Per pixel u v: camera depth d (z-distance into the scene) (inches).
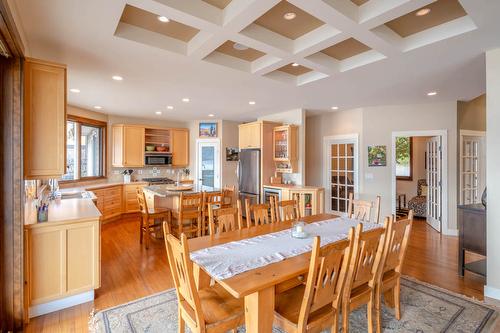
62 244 98.3
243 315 67.7
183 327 73.8
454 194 197.2
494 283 107.5
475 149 214.2
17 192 86.7
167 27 101.5
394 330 87.2
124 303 103.3
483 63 121.6
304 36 108.2
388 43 101.3
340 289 69.2
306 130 270.7
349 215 137.9
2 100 84.3
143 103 204.5
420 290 113.3
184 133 293.1
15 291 86.5
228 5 86.0
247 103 204.5
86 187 210.2
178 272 70.9
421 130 205.6
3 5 60.0
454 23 95.2
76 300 101.9
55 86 96.1
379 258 80.0
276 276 63.3
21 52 82.1
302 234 94.3
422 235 196.9
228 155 291.3
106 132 254.2
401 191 300.2
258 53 126.3
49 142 95.0
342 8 81.9
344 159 241.3
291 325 64.5
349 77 141.9
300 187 210.5
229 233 100.1
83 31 92.1
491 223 108.7
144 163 266.8
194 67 127.0
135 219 244.1
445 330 87.5
